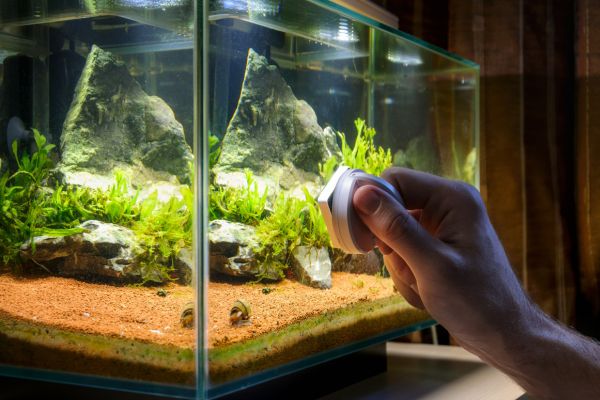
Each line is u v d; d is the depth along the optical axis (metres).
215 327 0.41
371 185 0.43
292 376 0.53
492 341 0.42
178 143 0.41
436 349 0.78
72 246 0.45
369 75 0.56
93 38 0.44
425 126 0.66
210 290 0.41
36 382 0.50
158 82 0.41
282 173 0.46
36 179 0.46
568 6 0.89
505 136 0.89
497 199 0.89
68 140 0.45
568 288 0.88
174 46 0.41
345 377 0.60
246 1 0.43
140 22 0.42
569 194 0.90
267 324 0.45
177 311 0.41
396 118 0.60
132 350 0.42
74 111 0.45
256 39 0.44
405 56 0.61
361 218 0.44
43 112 0.46
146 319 0.42
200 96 0.40
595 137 0.86
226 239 0.42
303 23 0.48
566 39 0.89
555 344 0.43
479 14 0.90
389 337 0.60
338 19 0.51
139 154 0.42
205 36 0.40
